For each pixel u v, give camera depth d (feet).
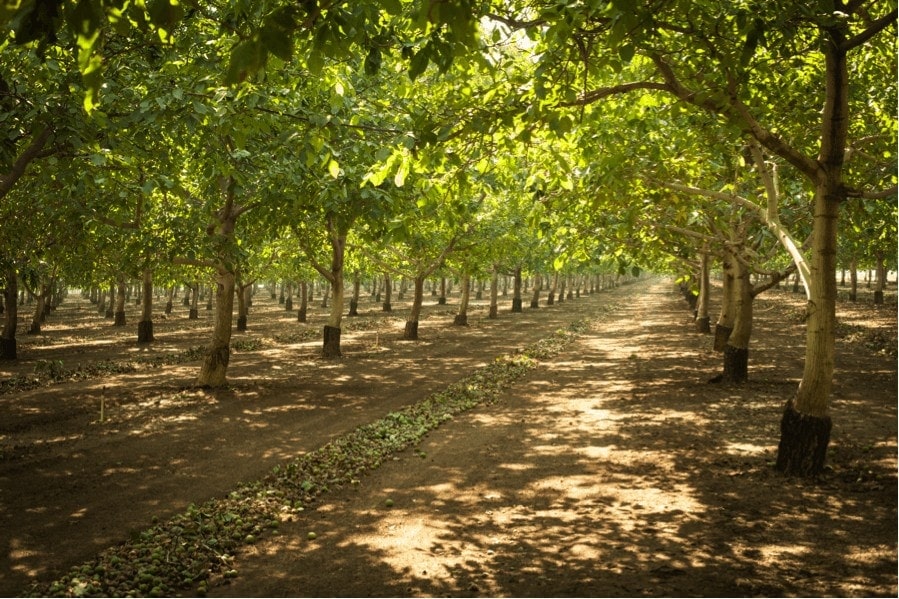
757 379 61.52
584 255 56.34
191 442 42.93
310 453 39.73
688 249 61.16
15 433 45.83
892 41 37.24
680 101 29.96
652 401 53.42
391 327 137.18
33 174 44.27
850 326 104.99
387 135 40.19
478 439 43.16
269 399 57.93
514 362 81.20
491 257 111.04
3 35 21.80
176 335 121.19
